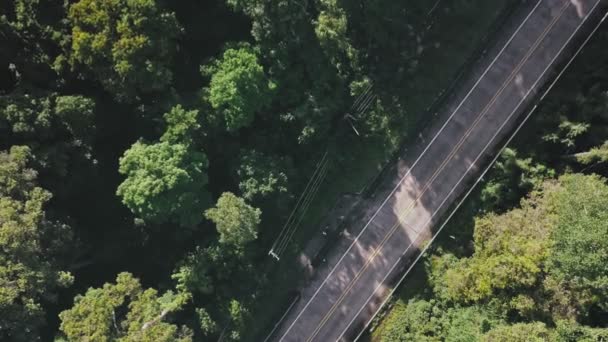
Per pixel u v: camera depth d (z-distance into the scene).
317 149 58.75
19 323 48.22
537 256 48.38
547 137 55.12
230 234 52.16
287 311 61.81
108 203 57.44
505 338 47.53
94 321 48.97
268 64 55.28
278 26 52.22
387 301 60.47
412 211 60.25
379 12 53.66
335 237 61.38
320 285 61.62
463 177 59.22
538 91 57.75
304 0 51.56
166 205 51.03
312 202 60.69
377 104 57.75
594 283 45.12
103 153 56.16
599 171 53.53
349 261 61.41
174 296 54.38
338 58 54.34
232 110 53.00
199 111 53.41
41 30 50.47
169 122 51.59
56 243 50.94
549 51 57.75
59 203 54.97
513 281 49.16
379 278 60.88
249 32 56.38
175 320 55.28
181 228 56.81
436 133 59.69
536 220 51.34
